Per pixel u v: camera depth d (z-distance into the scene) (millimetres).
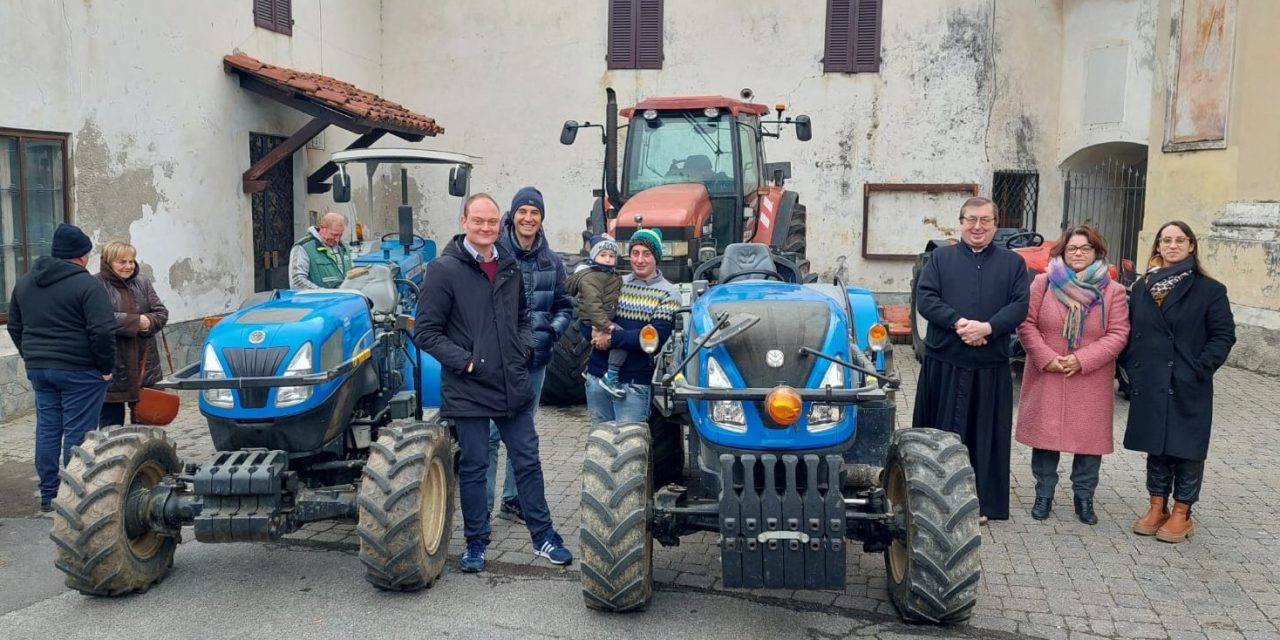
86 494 3982
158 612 4035
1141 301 4867
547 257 4816
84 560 3959
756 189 8547
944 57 12297
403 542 3994
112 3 8062
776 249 8273
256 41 10117
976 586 3613
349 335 4629
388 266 6117
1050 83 12586
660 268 7016
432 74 13102
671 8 12633
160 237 8695
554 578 4398
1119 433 6918
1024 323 5129
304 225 11141
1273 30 8953
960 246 4910
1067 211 11539
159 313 5898
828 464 3625
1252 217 9141
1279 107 8914
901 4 12312
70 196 7703
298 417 4273
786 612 4035
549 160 12992
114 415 5773
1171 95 10367
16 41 7160
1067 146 12555
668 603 4125
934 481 3650
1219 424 7137
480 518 4438
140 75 8406
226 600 4156
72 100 7691
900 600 3906
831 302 4145
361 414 5023
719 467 3840
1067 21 12477
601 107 12844
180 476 4266
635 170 8234
